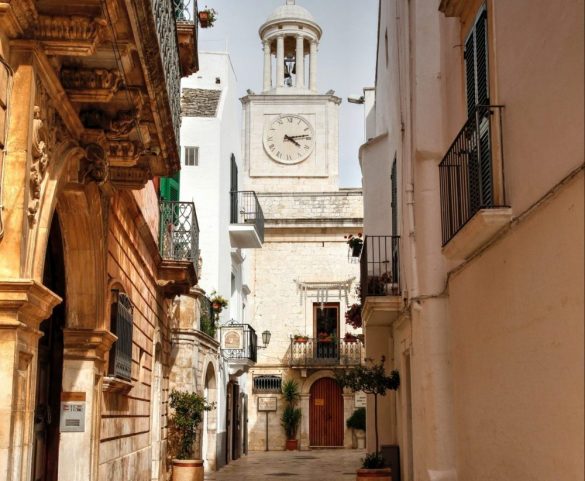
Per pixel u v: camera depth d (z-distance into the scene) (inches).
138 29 248.5
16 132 228.5
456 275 395.9
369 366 670.5
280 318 1334.9
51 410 348.2
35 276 245.1
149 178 382.3
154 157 370.9
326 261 1341.0
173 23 344.8
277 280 1342.3
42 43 235.3
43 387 341.4
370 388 608.4
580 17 226.1
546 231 253.8
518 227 284.0
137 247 471.2
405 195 515.8
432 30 458.6
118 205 400.8
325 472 853.8
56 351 353.7
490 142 308.5
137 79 285.1
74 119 290.2
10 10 216.4
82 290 353.7
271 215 1360.7
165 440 661.3
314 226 1338.6
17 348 229.5
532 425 271.0
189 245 641.0
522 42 282.0
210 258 898.7
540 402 261.9
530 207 268.1
